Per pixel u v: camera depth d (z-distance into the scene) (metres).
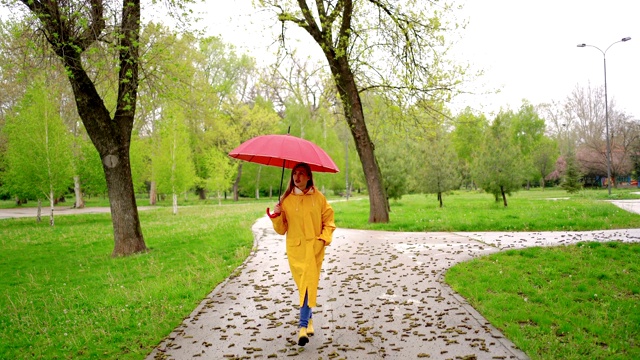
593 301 6.09
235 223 19.72
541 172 54.66
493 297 6.32
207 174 43.25
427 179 26.44
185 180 30.61
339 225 16.75
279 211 4.91
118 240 12.05
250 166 54.09
